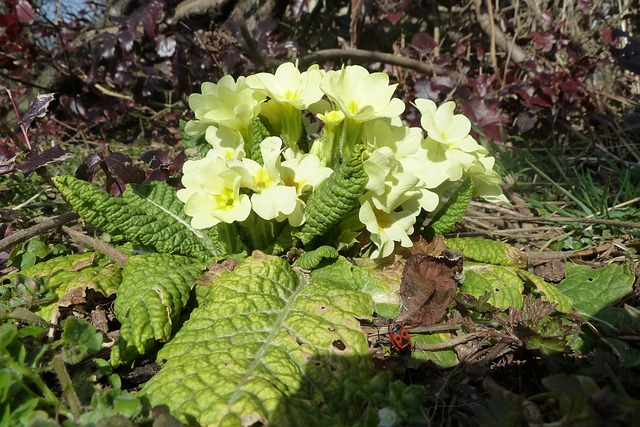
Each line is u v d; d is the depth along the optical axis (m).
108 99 0.61
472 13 0.62
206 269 0.26
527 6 0.59
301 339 0.22
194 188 0.26
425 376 0.23
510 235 0.36
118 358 0.22
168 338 0.23
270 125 0.28
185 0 0.62
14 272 0.28
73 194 0.26
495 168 0.44
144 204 0.29
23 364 0.20
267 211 0.24
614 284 0.28
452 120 0.28
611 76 0.58
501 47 0.58
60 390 0.22
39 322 0.23
